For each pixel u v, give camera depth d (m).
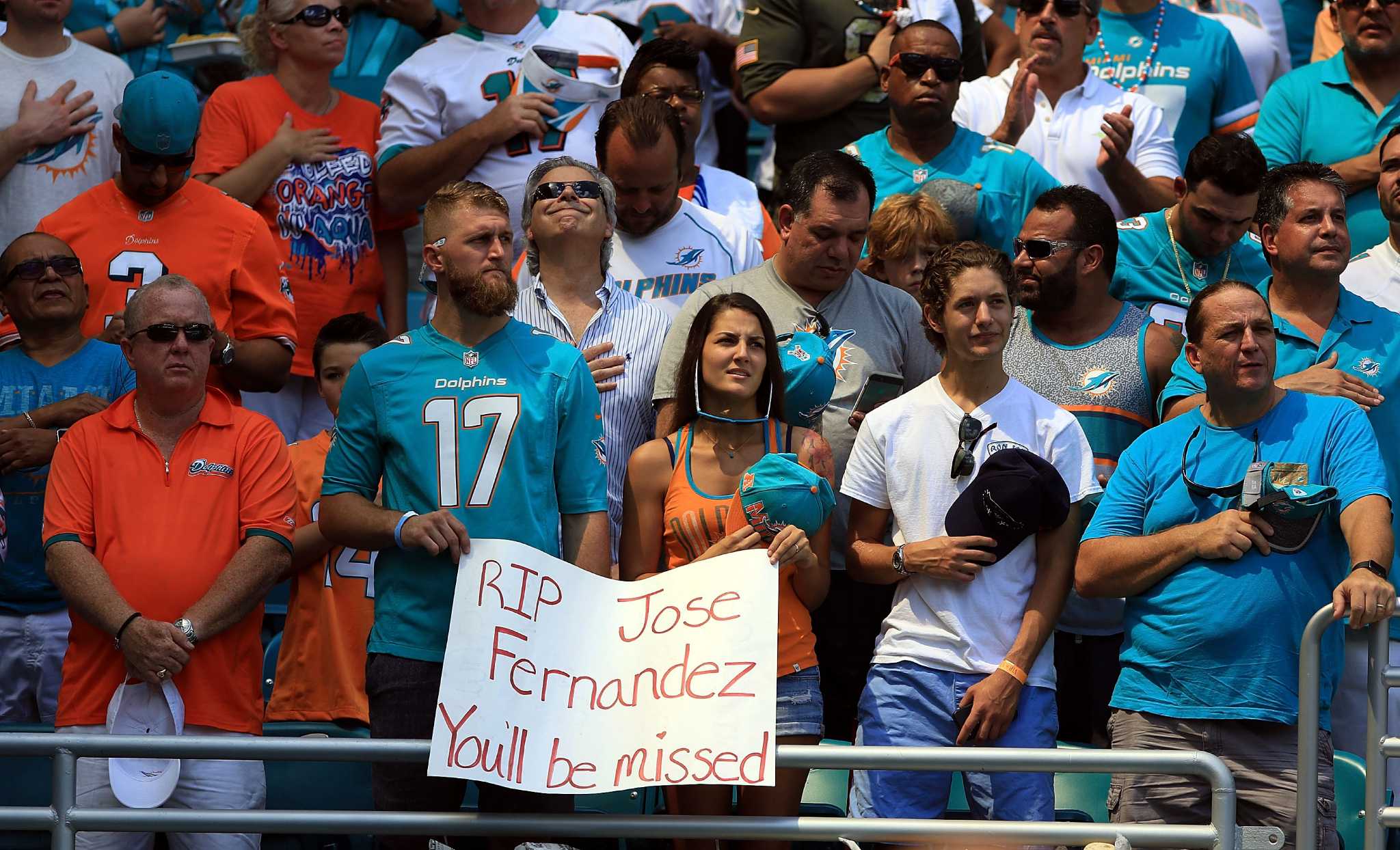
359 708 18.92
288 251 23.42
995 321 16.36
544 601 14.53
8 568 19.77
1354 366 18.81
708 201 23.06
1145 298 21.39
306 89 24.14
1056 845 13.70
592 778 13.87
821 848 17.14
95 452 17.12
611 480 18.06
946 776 16.14
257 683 17.05
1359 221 24.22
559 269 18.44
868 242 21.12
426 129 24.09
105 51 26.30
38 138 23.42
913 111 22.84
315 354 21.11
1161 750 14.48
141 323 17.05
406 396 15.31
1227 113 27.30
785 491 15.09
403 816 13.80
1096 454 18.58
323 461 19.86
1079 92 24.86
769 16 26.45
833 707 18.61
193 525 16.86
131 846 16.44
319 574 19.22
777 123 26.45
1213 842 13.46
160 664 16.03
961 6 26.73
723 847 15.81
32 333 20.19
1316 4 31.75
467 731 13.89
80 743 13.80
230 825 13.82
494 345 15.48
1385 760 14.84
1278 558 15.48
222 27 27.50
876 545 16.69
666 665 14.29
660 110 20.20
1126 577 15.98
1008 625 16.09
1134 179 23.64
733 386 16.05
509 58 24.20
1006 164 23.09
